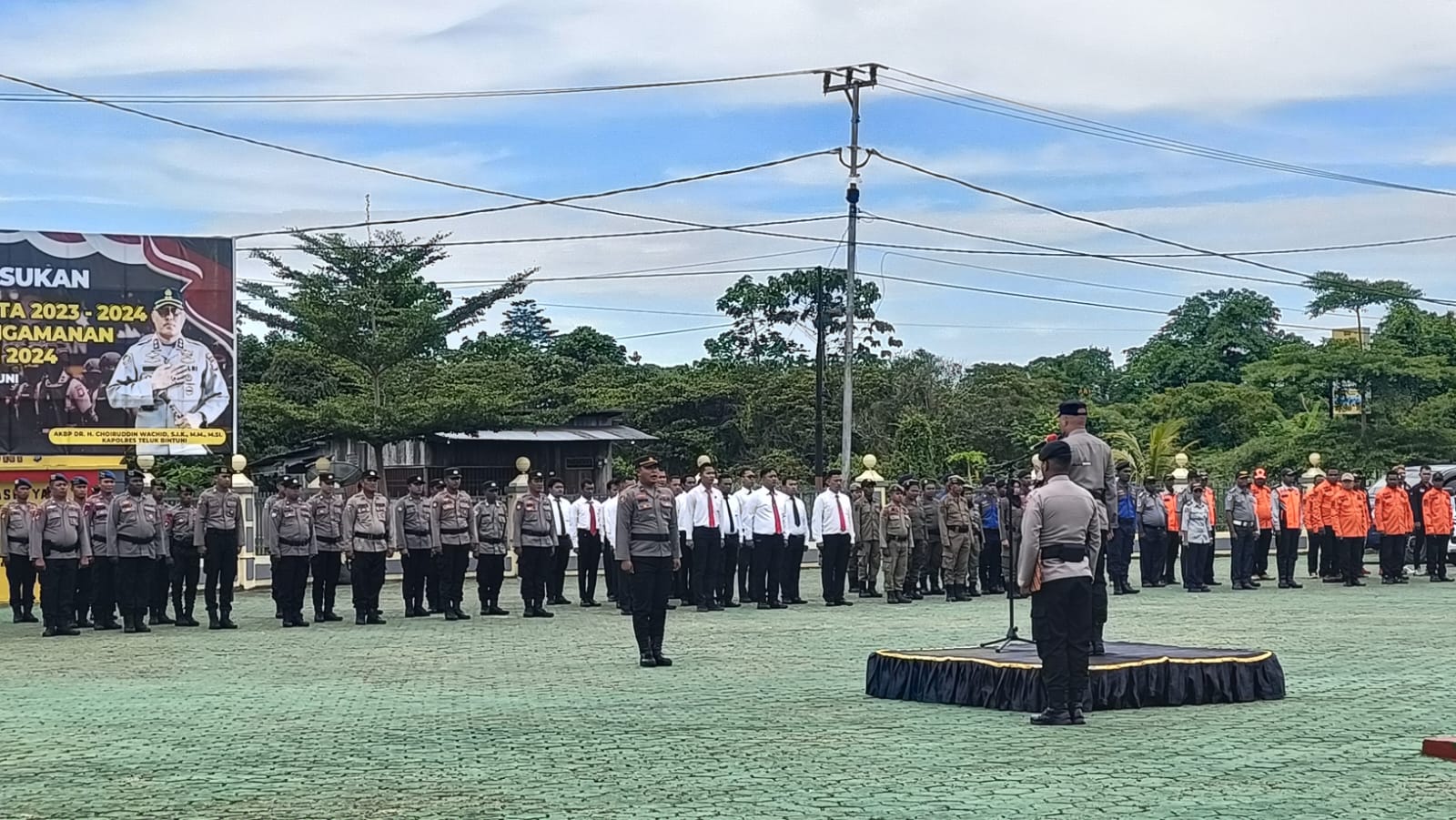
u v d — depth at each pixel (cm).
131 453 2756
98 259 2738
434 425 3859
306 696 1380
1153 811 815
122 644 1962
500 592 2884
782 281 6266
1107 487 1313
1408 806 825
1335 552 2992
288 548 2217
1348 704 1242
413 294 4162
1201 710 1209
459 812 842
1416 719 1156
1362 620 2102
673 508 1625
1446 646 1738
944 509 2605
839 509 2523
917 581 2662
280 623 2266
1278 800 843
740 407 5569
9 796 921
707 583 2427
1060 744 1042
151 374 2772
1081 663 1132
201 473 4041
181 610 2262
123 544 2155
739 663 1608
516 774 955
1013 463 2316
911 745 1042
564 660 1677
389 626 2188
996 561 2728
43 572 2131
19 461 2677
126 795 920
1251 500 2869
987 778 914
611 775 945
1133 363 7069
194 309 2805
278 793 913
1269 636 1853
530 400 4234
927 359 6131
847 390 4122
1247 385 5825
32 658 1800
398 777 955
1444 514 3053
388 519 2275
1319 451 4956
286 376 4581
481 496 2661
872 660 1328
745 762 987
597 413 4431
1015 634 1420
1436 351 5619
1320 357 5431
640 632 1597
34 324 2691
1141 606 2397
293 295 4062
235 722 1224
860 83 4112
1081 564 1130
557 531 2552
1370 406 5391
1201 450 5656
